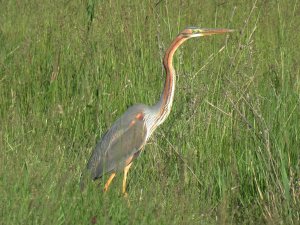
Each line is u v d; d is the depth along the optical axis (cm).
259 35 1673
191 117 1293
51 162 1138
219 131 1273
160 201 1055
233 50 1488
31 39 1659
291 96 1316
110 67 1523
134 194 1101
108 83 1481
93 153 1234
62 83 1509
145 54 1516
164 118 1294
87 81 1488
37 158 1151
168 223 981
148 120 1273
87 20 1648
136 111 1270
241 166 1210
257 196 1155
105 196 1028
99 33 1611
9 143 1246
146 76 1477
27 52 1587
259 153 1177
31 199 966
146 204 1005
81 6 1723
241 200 1141
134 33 1566
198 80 1403
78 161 1210
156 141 1284
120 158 1234
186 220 998
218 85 1396
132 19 1606
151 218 981
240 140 1251
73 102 1445
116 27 1599
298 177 1141
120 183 1190
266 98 1302
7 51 1669
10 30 1738
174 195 1090
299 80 1384
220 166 1230
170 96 1287
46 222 935
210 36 1609
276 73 1427
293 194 1108
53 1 1758
